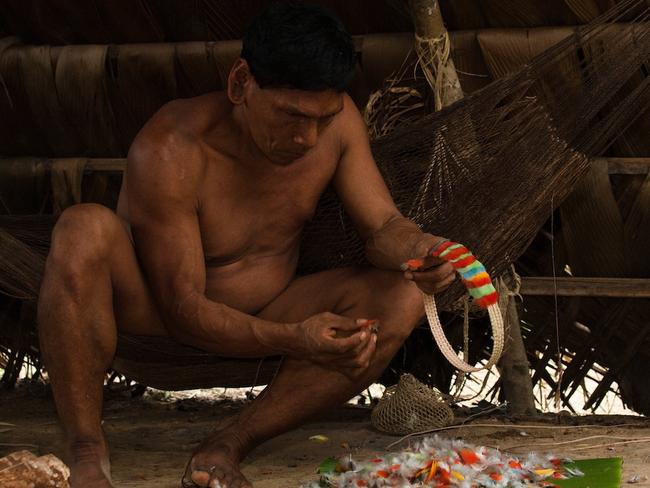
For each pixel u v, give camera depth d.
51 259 2.20
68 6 4.02
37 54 4.09
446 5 3.89
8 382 4.59
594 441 3.17
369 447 3.19
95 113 4.18
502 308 3.69
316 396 2.43
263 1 3.94
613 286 3.93
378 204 2.56
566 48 3.46
